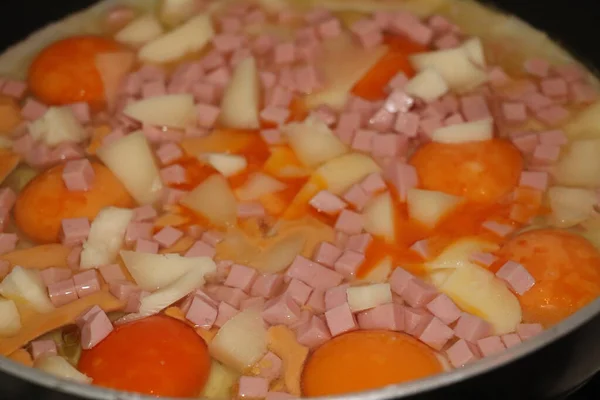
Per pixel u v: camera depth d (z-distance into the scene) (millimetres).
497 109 508
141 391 426
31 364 432
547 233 461
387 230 467
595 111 503
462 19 553
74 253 465
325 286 451
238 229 471
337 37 533
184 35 538
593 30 528
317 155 490
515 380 400
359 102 505
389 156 488
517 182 480
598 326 407
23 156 497
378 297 442
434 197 473
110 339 435
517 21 551
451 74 519
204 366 436
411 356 428
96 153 495
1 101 519
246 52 526
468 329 436
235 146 495
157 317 445
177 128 504
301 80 510
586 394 454
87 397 390
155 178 485
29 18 550
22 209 476
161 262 458
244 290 452
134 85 516
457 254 459
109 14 558
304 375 431
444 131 488
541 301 447
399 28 533
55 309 448
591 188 481
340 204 473
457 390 392
